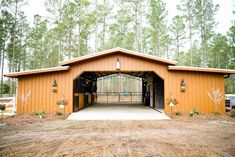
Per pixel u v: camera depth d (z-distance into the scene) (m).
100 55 9.50
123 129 6.19
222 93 9.56
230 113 9.55
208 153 3.81
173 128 6.33
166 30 23.72
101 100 22.30
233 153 3.82
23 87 9.42
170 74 9.57
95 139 4.88
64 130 5.99
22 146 4.28
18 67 27.19
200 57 34.00
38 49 28.34
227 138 4.99
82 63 9.60
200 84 9.56
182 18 23.80
